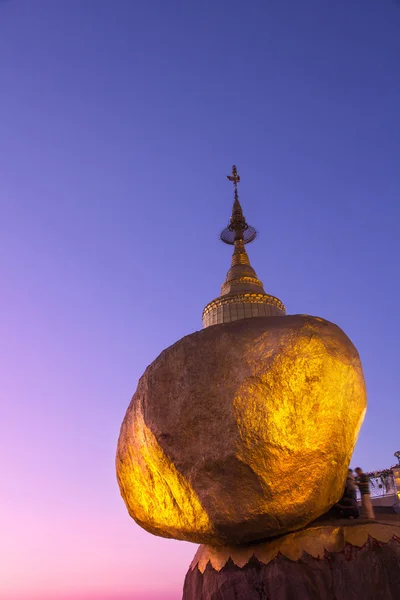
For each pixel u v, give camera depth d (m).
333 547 11.38
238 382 11.77
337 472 11.78
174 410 12.34
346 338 12.67
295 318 12.49
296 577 11.15
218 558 12.62
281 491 11.15
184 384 12.42
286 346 11.83
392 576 10.73
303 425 11.39
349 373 12.20
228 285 27.95
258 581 11.56
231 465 11.34
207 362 12.36
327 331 12.32
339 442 11.76
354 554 11.14
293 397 11.49
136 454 13.29
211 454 11.55
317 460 11.41
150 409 12.74
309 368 11.70
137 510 13.42
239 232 33.56
